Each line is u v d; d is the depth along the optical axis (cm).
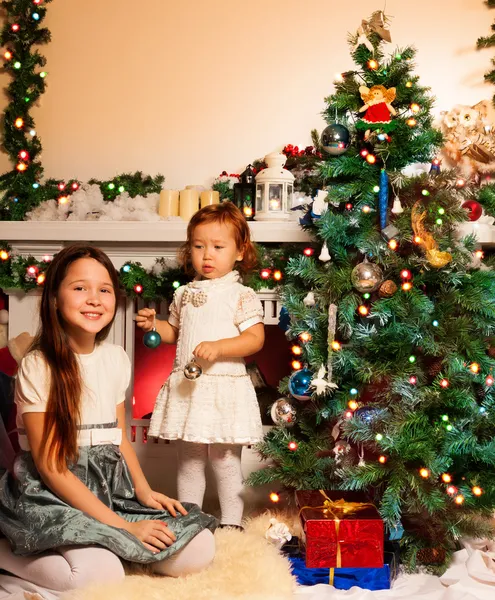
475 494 202
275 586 179
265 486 257
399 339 208
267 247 266
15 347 255
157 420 227
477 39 293
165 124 303
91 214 273
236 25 300
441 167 290
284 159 267
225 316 227
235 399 221
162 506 194
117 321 275
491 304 212
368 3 295
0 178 295
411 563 205
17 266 266
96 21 304
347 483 206
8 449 221
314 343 221
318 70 297
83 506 179
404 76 223
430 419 212
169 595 168
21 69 298
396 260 212
